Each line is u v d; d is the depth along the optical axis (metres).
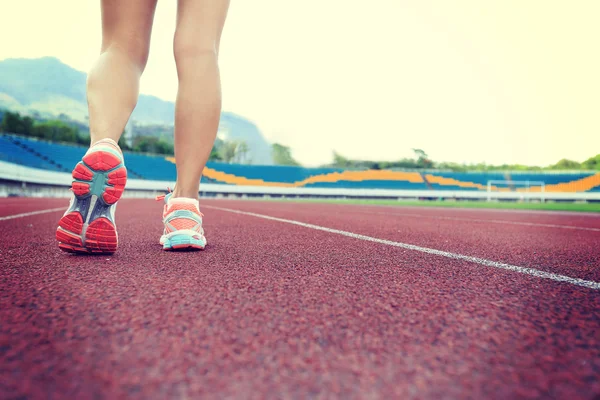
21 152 29.41
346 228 3.54
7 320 0.74
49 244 1.94
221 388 0.48
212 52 1.61
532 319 0.82
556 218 7.35
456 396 0.47
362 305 0.89
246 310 0.83
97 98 1.44
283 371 0.54
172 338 0.65
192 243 1.71
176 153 1.73
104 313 0.79
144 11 1.53
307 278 1.19
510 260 1.74
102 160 1.34
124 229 3.02
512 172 41.31
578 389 0.50
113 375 0.51
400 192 37.03
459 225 4.51
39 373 0.52
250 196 36.81
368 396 0.47
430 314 0.83
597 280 1.29
